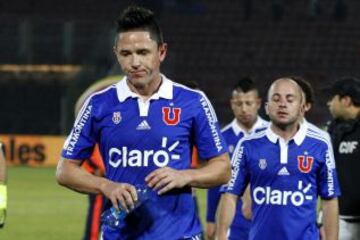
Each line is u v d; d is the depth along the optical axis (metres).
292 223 17.33
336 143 20.34
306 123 17.56
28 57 83.50
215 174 12.67
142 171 12.63
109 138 12.73
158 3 92.25
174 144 12.66
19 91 82.38
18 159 71.06
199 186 12.59
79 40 85.19
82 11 94.75
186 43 90.75
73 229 37.00
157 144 12.62
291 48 90.12
